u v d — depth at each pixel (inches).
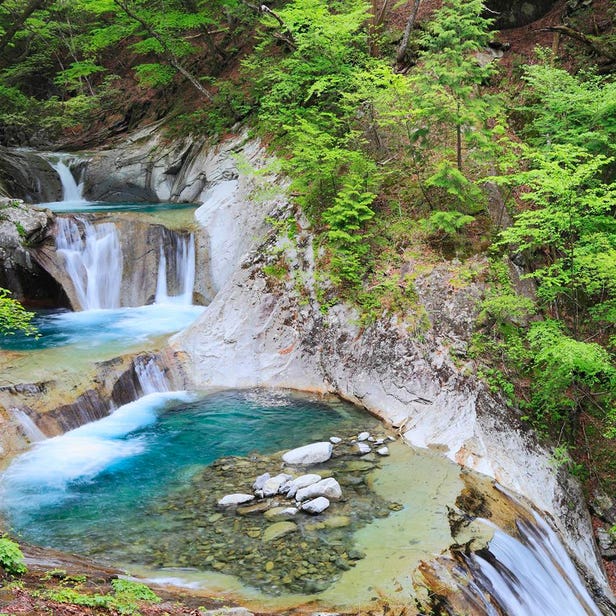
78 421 385.7
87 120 1032.2
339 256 462.9
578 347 323.0
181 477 326.0
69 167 858.8
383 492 308.3
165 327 518.0
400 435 376.5
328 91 532.7
